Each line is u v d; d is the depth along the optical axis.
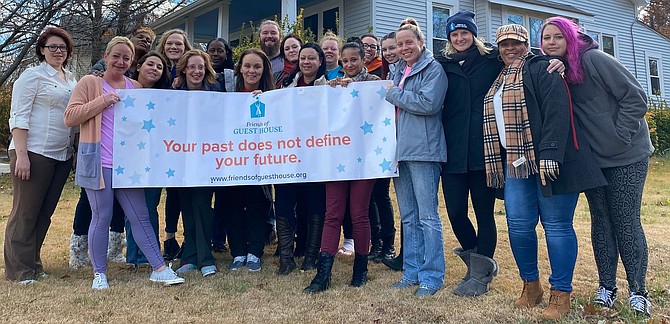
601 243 3.47
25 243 4.18
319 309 3.51
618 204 3.28
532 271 3.46
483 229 3.80
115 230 5.05
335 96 4.17
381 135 4.03
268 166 4.25
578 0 18.62
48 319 3.26
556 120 3.07
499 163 3.43
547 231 3.31
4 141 20.59
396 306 3.53
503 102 3.31
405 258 4.11
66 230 6.41
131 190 4.09
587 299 3.51
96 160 3.88
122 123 4.06
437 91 3.60
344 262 4.95
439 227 3.85
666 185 10.87
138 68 4.57
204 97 4.30
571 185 3.08
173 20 16.80
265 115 4.29
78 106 3.81
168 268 4.17
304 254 5.21
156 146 4.14
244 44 11.15
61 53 4.25
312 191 4.64
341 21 14.85
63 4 12.28
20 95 4.05
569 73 3.25
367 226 4.11
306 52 4.43
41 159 4.15
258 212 4.70
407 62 3.86
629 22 20.45
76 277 4.36
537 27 16.98
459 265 4.65
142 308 3.50
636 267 3.29
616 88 3.15
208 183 4.24
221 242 5.50
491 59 3.69
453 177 3.79
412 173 3.84
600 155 3.22
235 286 4.05
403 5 14.62
